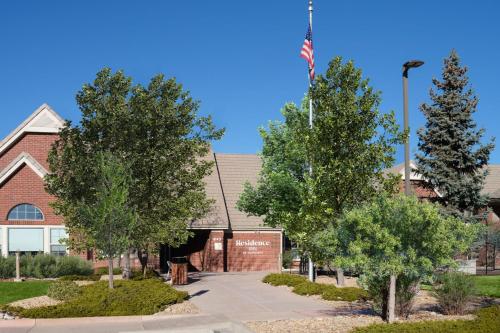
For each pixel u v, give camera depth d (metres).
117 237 17.17
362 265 11.61
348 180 14.52
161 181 23.27
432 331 10.45
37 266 25.47
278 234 37.25
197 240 36.38
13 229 29.91
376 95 15.35
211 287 22.66
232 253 36.72
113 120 21.52
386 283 12.81
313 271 23.31
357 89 15.40
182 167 24.98
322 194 14.59
